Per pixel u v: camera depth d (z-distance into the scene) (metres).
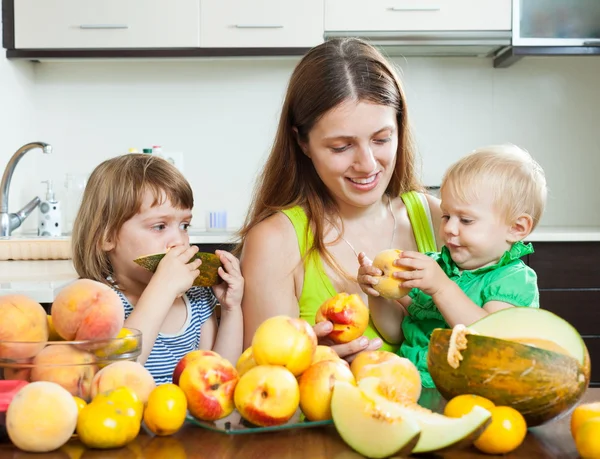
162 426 0.74
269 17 3.11
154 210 1.40
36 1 3.14
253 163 3.47
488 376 0.75
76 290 0.82
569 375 0.74
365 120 1.31
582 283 2.79
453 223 1.37
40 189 3.48
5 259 2.40
